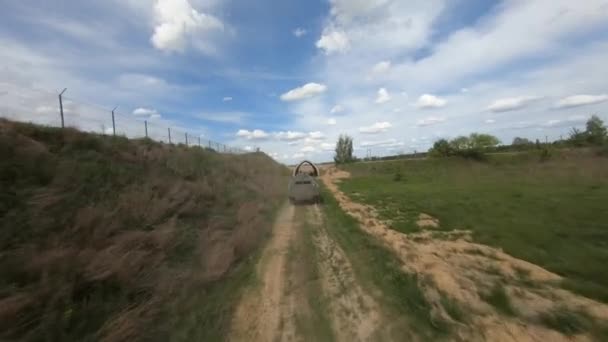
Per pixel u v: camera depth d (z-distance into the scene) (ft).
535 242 24.31
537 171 89.15
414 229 30.55
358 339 12.20
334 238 28.45
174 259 19.63
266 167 113.91
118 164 31.19
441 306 14.29
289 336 12.60
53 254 13.94
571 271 18.33
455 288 16.02
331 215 40.19
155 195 27.43
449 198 50.06
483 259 21.21
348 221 35.29
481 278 17.43
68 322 11.28
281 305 15.28
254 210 37.52
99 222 18.78
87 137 32.17
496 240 25.85
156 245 19.48
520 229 28.14
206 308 14.76
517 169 101.91
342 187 82.17
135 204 23.56
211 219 29.68
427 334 12.16
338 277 18.76
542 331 11.97
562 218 31.76
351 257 22.50
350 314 14.19
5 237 14.35
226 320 13.82
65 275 13.26
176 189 31.55
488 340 11.57
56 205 18.56
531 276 17.63
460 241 26.37
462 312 13.53
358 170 152.87
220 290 16.96
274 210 43.73
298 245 26.25
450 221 33.40
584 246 23.00
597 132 126.41
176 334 12.41
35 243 14.92
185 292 15.76
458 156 147.33
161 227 22.38
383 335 12.37
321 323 13.50
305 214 41.50
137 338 11.51
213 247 22.40
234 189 47.96
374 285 17.15
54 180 20.99
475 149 143.64
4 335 10.09
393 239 27.25
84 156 28.60
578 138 130.41
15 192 17.81
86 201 20.86
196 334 12.57
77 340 10.77
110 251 15.96
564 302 14.30
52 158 23.71
